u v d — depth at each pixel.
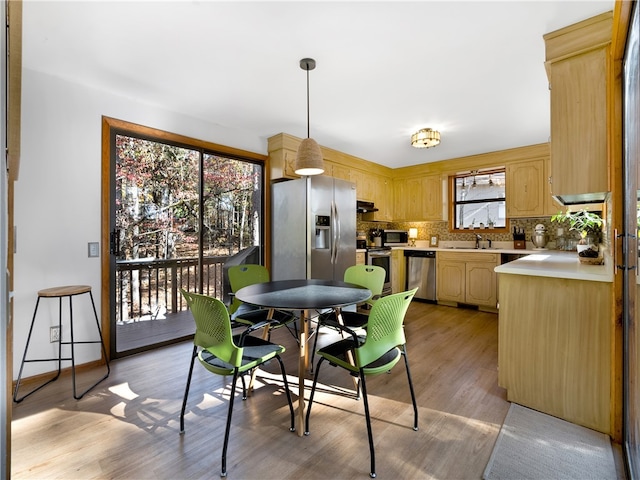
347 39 1.91
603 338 1.69
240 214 3.78
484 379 2.30
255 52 2.04
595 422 1.70
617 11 1.34
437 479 1.37
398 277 5.18
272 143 3.86
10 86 0.78
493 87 2.52
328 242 3.85
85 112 2.52
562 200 2.35
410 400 2.02
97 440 1.62
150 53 2.06
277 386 2.23
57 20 1.73
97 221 2.59
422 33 1.85
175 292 3.89
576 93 1.79
